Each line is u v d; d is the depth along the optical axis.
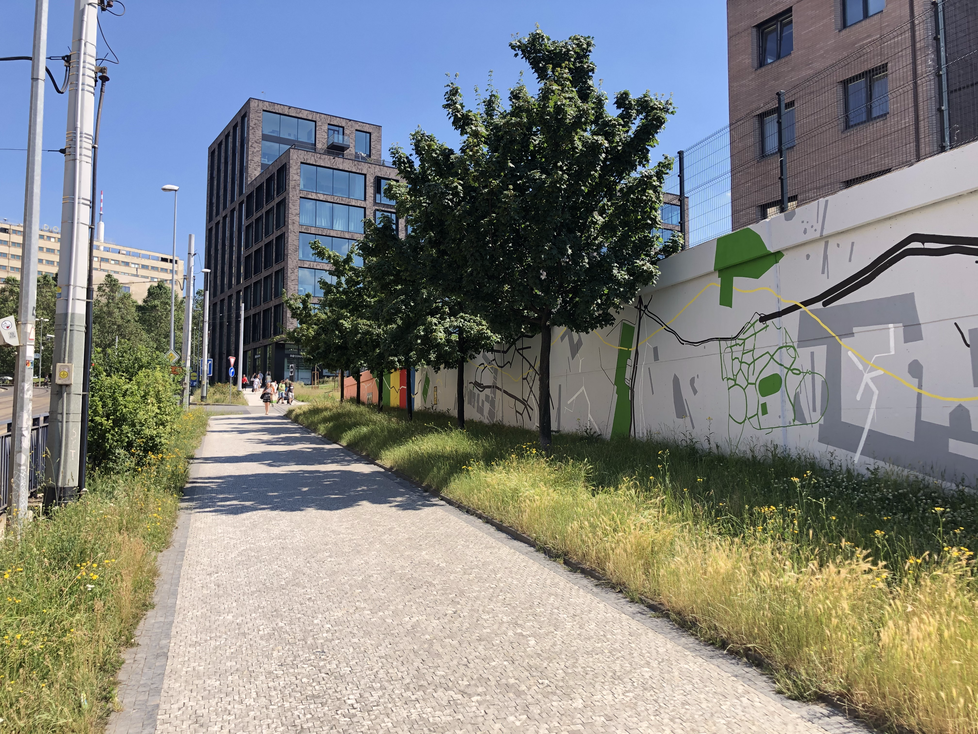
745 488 8.02
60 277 8.67
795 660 4.15
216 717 3.71
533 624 5.12
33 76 8.27
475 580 6.30
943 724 3.28
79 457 8.66
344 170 63.31
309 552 7.40
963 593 4.40
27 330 7.93
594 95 11.82
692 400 11.91
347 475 13.38
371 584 6.20
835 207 8.84
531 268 11.24
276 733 3.52
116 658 4.48
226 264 77.19
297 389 56.78
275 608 5.57
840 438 8.85
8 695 3.55
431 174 11.72
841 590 4.60
